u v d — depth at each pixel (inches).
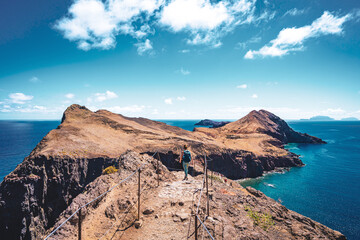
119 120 3383.4
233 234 264.1
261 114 6505.9
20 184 1315.2
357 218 1496.1
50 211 1403.8
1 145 5940.0
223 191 425.4
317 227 330.0
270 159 3159.5
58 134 2027.6
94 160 1706.4
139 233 268.5
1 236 1257.4
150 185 418.6
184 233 264.2
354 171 2881.4
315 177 2630.4
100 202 335.0
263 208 368.8
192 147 2650.1
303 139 6156.5
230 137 4148.6
